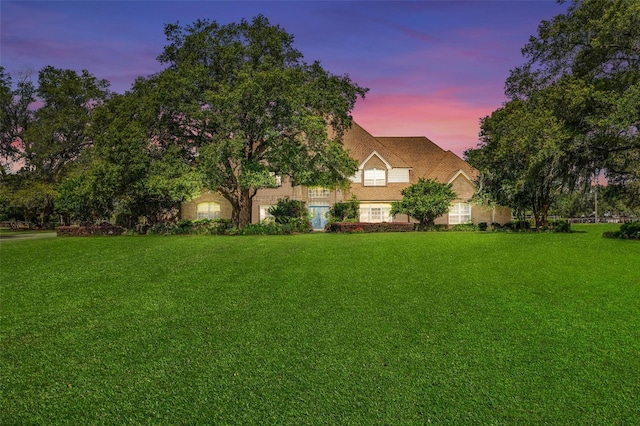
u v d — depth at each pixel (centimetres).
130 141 2659
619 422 545
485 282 1216
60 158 5062
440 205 3098
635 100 2005
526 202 3159
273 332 841
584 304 1007
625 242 1980
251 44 2811
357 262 1507
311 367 688
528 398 598
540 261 1508
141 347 773
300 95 2586
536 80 2947
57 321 921
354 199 3591
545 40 2703
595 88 2372
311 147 2717
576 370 676
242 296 1098
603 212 8962
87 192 2802
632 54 2284
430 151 4219
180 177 2573
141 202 2981
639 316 920
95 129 4238
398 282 1220
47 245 2020
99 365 701
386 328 859
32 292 1158
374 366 691
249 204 3044
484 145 3216
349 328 860
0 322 916
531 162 2475
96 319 932
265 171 2658
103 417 554
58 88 4981
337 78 2958
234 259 1590
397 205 3197
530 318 914
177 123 2834
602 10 2386
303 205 3559
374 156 3838
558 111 2452
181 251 1797
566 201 8531
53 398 599
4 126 4934
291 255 1655
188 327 875
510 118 2686
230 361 711
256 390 618
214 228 2775
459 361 708
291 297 1084
